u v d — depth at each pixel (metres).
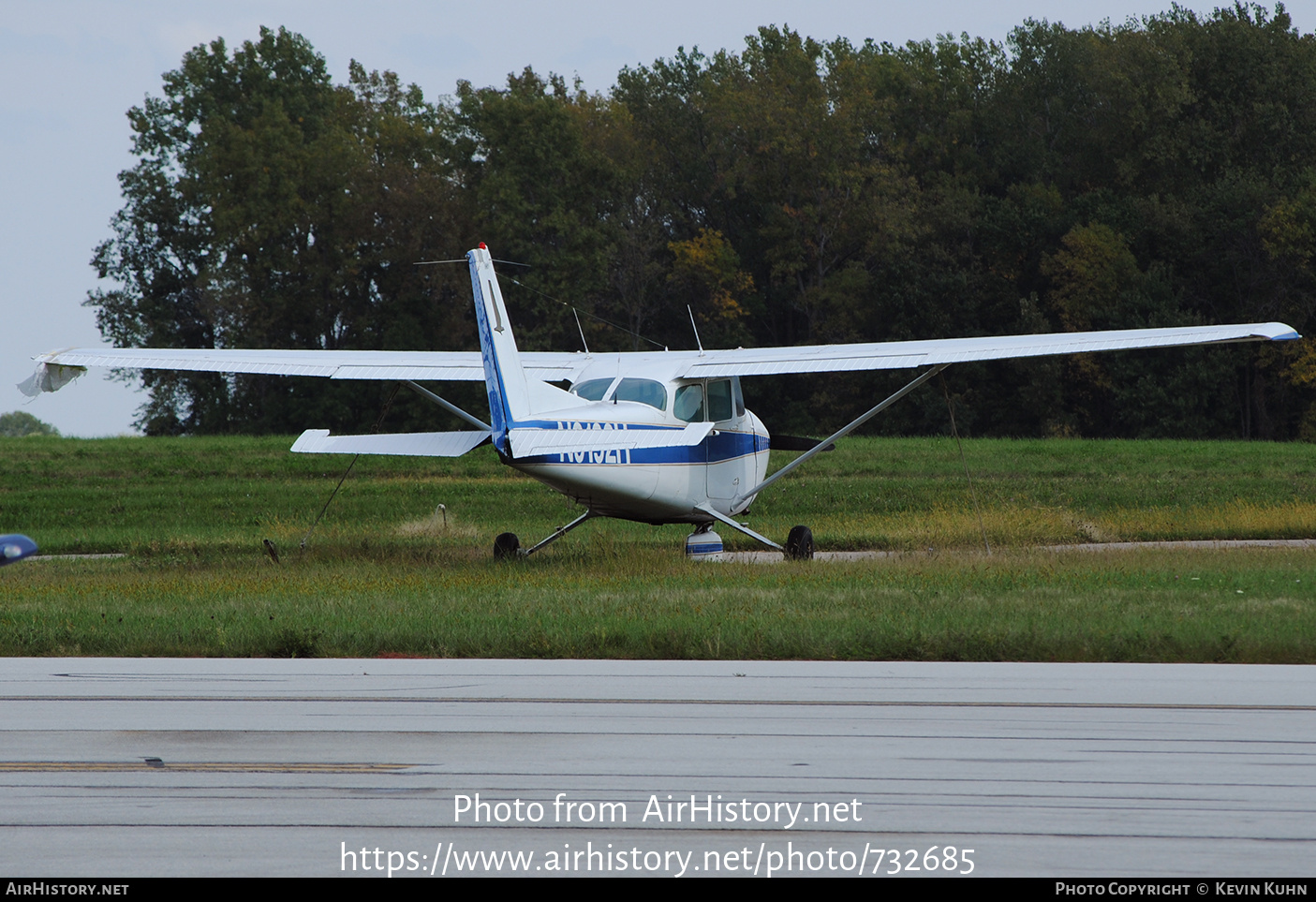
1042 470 80.25
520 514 58.47
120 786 14.93
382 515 58.88
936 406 146.12
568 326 153.62
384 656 23.47
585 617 25.31
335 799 14.41
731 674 21.30
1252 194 148.00
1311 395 147.25
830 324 158.62
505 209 152.38
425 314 154.88
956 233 158.88
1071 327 146.88
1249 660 22.64
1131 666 22.08
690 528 52.31
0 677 21.23
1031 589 29.17
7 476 72.69
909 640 22.98
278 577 33.34
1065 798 14.29
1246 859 12.50
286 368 39.19
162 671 21.81
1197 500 65.75
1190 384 137.25
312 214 152.62
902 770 15.36
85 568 38.50
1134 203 152.88
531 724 17.64
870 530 51.22
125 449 88.56
